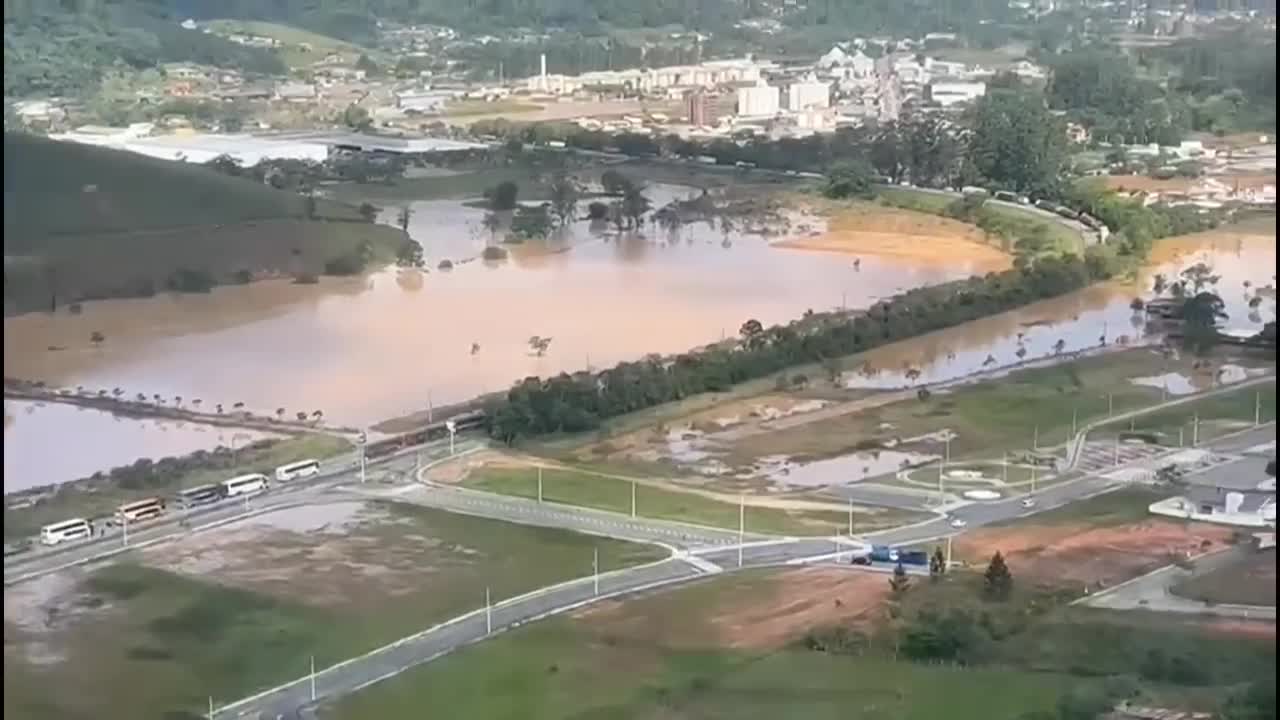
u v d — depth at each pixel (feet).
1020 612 590.55
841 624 589.32
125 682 556.51
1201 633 568.82
